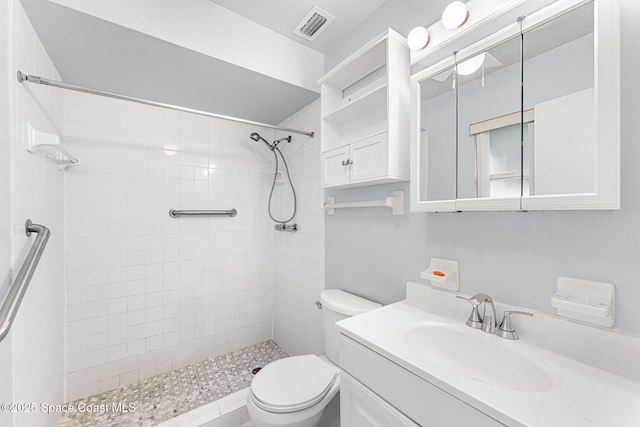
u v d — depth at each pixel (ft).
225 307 7.77
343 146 4.88
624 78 2.47
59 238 5.31
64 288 5.65
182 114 7.14
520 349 2.81
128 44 4.44
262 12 5.09
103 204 6.12
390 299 4.71
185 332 7.13
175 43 4.45
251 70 5.30
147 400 5.76
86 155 5.93
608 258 2.54
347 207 5.54
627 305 2.44
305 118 7.09
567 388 2.17
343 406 3.35
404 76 4.17
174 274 6.99
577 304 2.56
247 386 6.26
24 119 3.59
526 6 3.01
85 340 5.89
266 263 8.52
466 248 3.64
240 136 8.06
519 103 2.95
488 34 3.33
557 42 2.67
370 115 5.01
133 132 6.48
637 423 1.80
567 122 2.60
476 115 3.31
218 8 4.92
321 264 6.45
